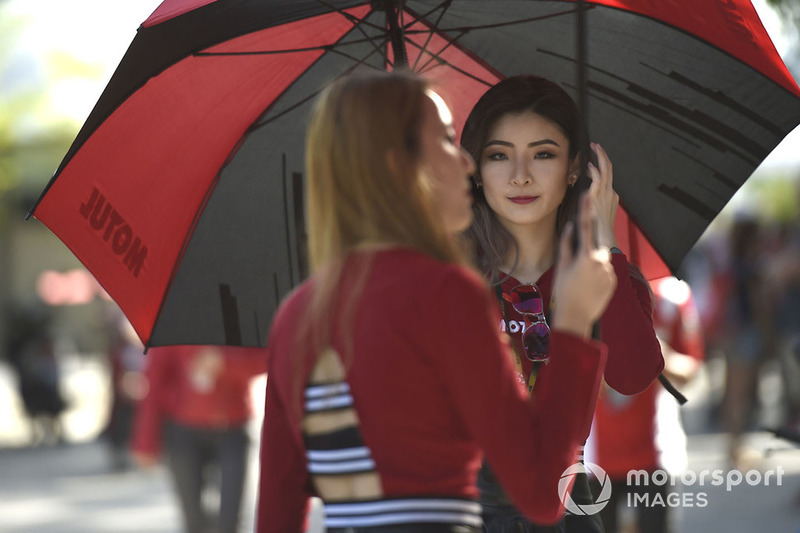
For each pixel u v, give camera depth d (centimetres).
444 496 499
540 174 697
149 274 702
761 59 685
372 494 502
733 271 2312
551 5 704
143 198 692
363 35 730
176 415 1509
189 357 1496
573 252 521
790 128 700
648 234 752
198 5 622
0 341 5600
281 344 541
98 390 4719
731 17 676
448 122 536
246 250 729
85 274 4900
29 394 3331
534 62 755
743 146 714
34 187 3431
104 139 666
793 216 3003
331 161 518
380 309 496
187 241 714
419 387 492
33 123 3131
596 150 664
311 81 727
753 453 2225
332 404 512
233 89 704
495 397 486
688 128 722
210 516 1575
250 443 1510
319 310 514
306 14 661
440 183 526
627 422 1166
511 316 689
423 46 757
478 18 730
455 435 502
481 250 707
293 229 732
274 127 723
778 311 2316
